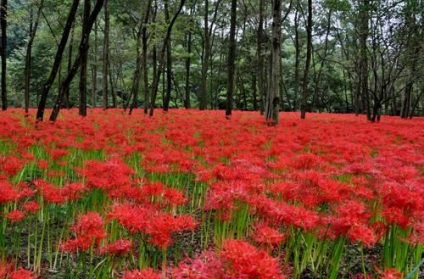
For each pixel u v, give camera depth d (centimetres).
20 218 381
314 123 1589
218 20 3772
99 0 1199
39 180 439
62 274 392
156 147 718
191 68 4550
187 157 595
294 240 380
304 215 334
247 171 456
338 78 4884
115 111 2252
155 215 321
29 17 2306
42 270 400
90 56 3638
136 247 382
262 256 217
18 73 4300
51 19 3091
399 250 363
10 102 4591
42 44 3994
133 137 864
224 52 4262
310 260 416
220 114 2209
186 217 308
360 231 312
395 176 475
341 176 595
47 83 1234
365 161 645
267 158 721
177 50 3381
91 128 961
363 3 1916
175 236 483
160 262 390
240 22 3881
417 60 2030
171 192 390
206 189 554
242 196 354
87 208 462
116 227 391
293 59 5375
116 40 3747
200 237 486
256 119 1741
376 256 448
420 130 1301
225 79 4803
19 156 681
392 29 1959
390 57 2098
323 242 380
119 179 417
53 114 1223
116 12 2706
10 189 380
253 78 4122
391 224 351
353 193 443
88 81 4572
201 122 1415
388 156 679
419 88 3747
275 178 544
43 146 779
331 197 391
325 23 3731
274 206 346
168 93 2658
